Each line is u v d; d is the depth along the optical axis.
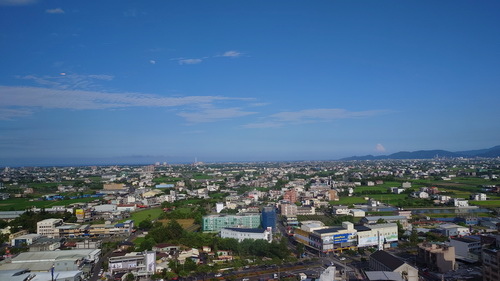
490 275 198.75
